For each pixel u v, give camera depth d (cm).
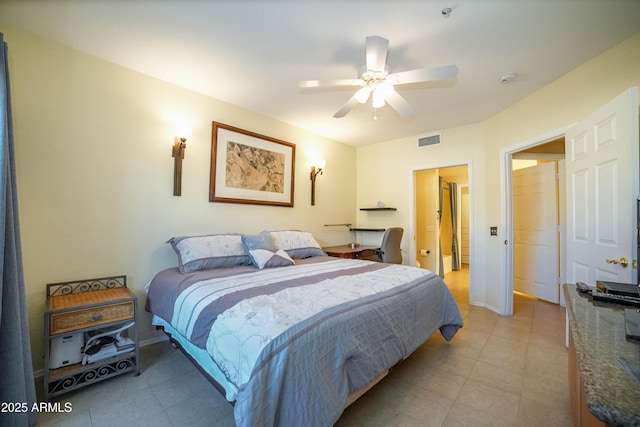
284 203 361
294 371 113
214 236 265
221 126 296
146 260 245
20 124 188
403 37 190
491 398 171
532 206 403
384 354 159
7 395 133
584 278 209
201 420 151
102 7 167
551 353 230
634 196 164
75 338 181
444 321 235
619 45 197
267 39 196
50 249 198
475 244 363
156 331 248
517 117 298
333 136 427
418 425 148
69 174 207
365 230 452
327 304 149
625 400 51
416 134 416
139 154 242
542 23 176
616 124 178
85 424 148
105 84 225
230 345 124
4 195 132
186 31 189
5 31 183
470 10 165
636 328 84
